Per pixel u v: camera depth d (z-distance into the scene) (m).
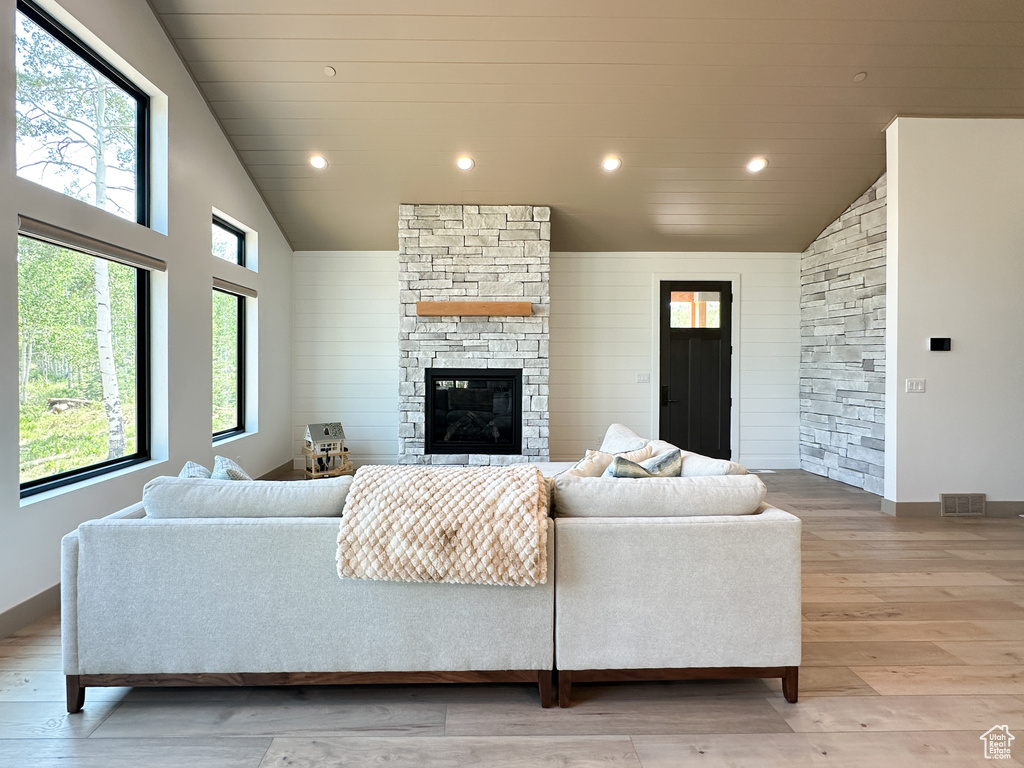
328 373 6.30
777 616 1.96
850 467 5.55
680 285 6.43
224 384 4.93
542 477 2.09
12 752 1.71
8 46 2.45
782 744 1.77
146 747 1.74
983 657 2.30
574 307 6.42
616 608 1.94
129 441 3.52
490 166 5.05
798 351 6.46
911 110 4.36
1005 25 3.78
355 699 2.01
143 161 3.70
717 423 6.46
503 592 1.93
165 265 3.69
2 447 2.44
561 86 4.26
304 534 1.91
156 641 1.91
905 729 1.84
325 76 4.16
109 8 3.15
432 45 3.96
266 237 5.52
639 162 5.03
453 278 5.51
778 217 5.79
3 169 2.43
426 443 5.54
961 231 4.36
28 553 2.57
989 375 4.38
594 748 1.75
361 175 5.13
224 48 3.93
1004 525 4.17
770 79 4.18
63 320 2.95
